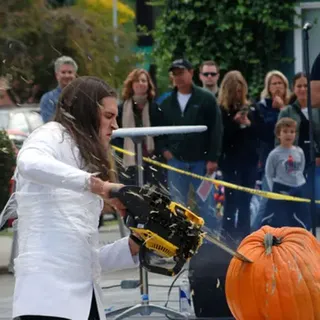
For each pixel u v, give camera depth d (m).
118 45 21.95
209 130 16.69
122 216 7.32
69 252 7.05
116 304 12.91
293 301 8.92
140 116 16.52
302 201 15.58
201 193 16.55
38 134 7.20
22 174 6.93
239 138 17.16
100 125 7.34
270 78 17.38
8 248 17.52
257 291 9.00
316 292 8.98
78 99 7.30
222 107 17.14
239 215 17.00
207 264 11.67
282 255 9.06
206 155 16.66
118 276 15.05
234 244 16.16
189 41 26.84
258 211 16.47
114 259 7.61
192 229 7.23
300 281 8.95
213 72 18.50
